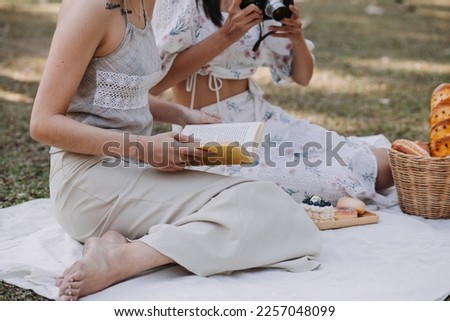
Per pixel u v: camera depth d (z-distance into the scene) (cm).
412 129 594
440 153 404
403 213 414
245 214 316
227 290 304
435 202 399
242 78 417
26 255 344
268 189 324
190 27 393
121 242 325
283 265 326
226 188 322
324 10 1195
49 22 1035
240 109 420
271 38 430
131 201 330
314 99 698
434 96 415
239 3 383
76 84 318
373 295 304
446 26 1074
